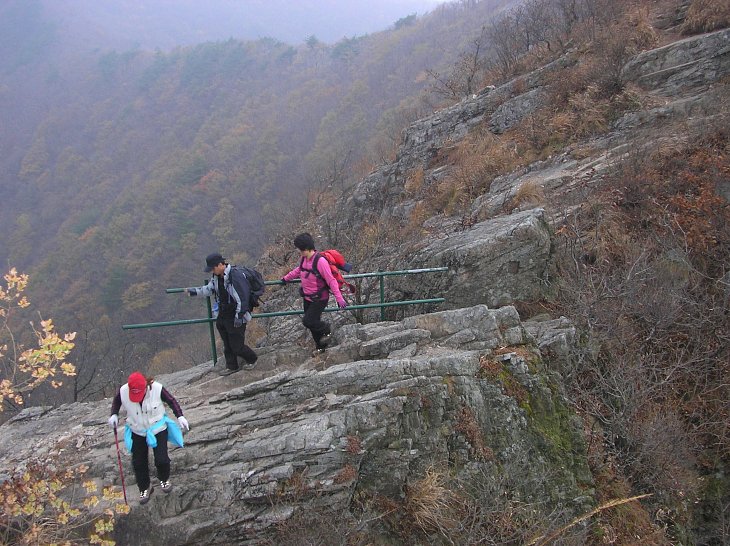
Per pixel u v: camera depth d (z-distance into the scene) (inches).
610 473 227.9
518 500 199.8
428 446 197.5
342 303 216.7
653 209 308.8
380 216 528.1
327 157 1891.0
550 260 285.0
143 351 955.3
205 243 1903.3
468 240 294.4
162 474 176.4
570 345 247.9
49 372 177.2
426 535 187.8
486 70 734.5
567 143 422.0
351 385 208.2
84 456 200.4
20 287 177.6
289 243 609.6
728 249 284.7
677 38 459.5
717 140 327.6
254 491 179.8
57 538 170.9
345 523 179.2
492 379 214.1
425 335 232.8
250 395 216.5
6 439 222.5
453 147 546.6
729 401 246.5
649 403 249.0
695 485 235.3
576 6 644.7
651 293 270.2
